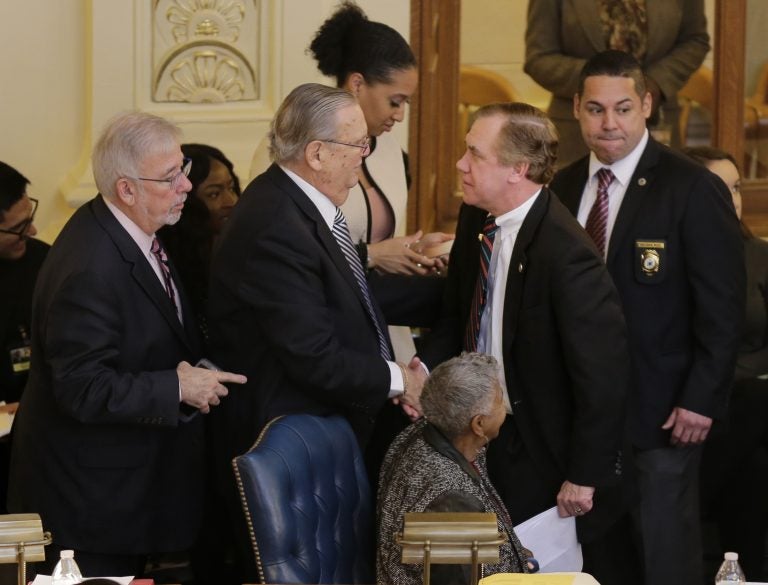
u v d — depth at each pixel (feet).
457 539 29.50
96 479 41.27
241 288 42.01
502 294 43.47
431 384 38.52
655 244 46.55
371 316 43.39
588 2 65.21
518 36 65.77
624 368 42.37
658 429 47.21
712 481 56.70
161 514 42.57
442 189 67.00
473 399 37.88
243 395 43.09
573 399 43.04
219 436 44.21
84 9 66.44
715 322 46.29
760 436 56.18
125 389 39.99
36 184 66.39
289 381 42.50
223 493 44.50
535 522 42.86
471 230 46.19
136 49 65.67
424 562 29.53
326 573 38.09
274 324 41.42
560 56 65.62
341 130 41.83
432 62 66.03
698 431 46.55
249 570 44.50
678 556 47.80
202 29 65.82
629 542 48.47
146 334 41.32
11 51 65.46
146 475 41.78
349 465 40.29
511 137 42.22
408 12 65.62
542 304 42.32
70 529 41.24
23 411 42.37
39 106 66.13
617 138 46.60
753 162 67.21
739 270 46.85
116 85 65.77
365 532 40.47
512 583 30.91
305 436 38.81
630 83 46.47
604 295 42.22
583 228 44.27
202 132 65.87
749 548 56.80
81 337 39.81
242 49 66.03
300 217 42.04
